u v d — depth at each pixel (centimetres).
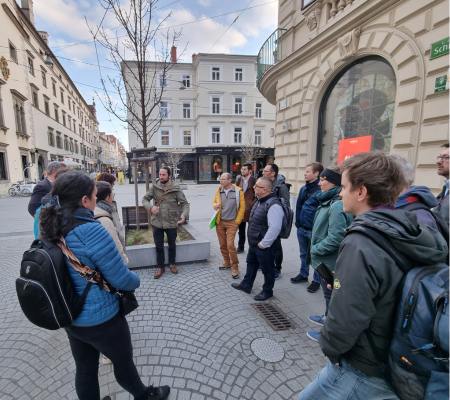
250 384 206
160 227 388
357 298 96
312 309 311
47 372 219
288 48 743
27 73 2058
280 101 780
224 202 393
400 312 92
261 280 389
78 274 136
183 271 416
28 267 126
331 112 621
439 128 378
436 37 379
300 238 379
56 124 2802
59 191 137
